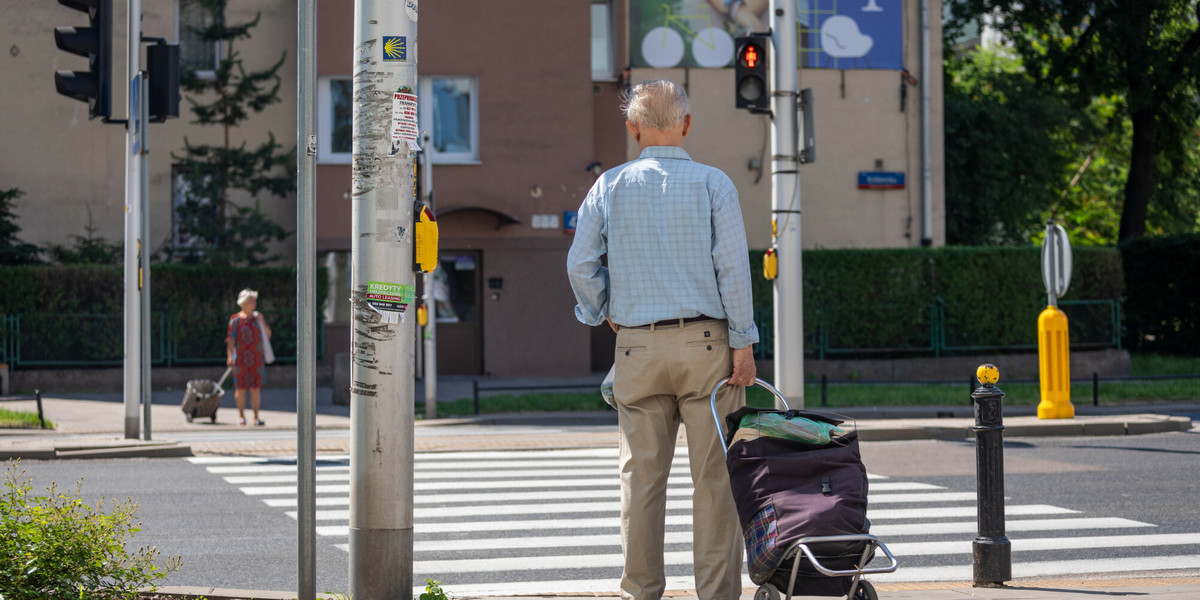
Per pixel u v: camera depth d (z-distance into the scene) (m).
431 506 19.53
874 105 51.41
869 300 47.94
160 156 47.94
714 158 50.47
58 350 43.38
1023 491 20.55
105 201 48.69
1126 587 12.44
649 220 9.45
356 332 9.55
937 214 51.84
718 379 9.39
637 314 9.44
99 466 24.02
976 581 12.98
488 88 48.59
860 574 8.29
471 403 37.03
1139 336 57.34
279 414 35.41
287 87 48.84
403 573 9.49
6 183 47.75
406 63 9.61
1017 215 60.22
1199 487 20.81
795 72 26.61
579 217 9.77
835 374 47.44
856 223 51.31
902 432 28.95
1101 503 19.30
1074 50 62.97
